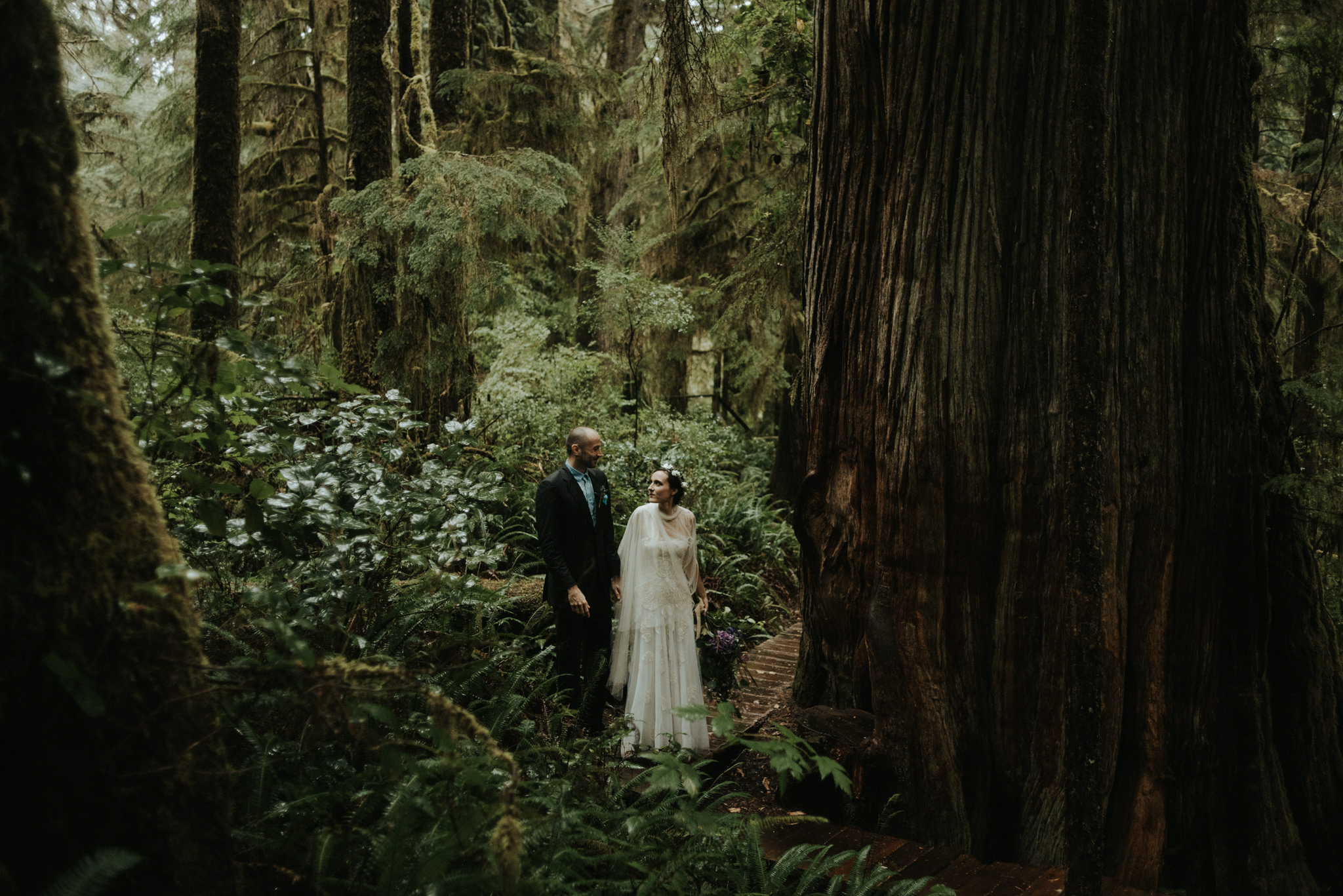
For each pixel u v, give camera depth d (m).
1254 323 3.96
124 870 1.46
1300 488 3.69
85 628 1.52
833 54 4.19
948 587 3.75
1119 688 3.49
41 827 1.46
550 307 11.31
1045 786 3.53
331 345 7.01
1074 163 2.53
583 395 8.91
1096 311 2.48
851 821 3.76
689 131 6.41
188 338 2.49
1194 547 3.70
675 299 8.20
